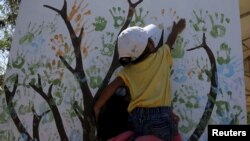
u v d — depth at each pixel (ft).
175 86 11.07
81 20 11.55
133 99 9.36
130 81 9.48
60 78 11.27
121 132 10.13
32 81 11.41
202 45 11.42
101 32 11.41
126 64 9.66
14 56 11.73
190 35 11.43
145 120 9.05
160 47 10.41
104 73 11.13
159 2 11.60
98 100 9.68
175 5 11.57
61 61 11.37
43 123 11.05
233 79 11.34
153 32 10.84
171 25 11.45
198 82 11.16
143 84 9.36
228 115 11.09
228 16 11.75
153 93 9.21
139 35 9.26
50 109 11.10
